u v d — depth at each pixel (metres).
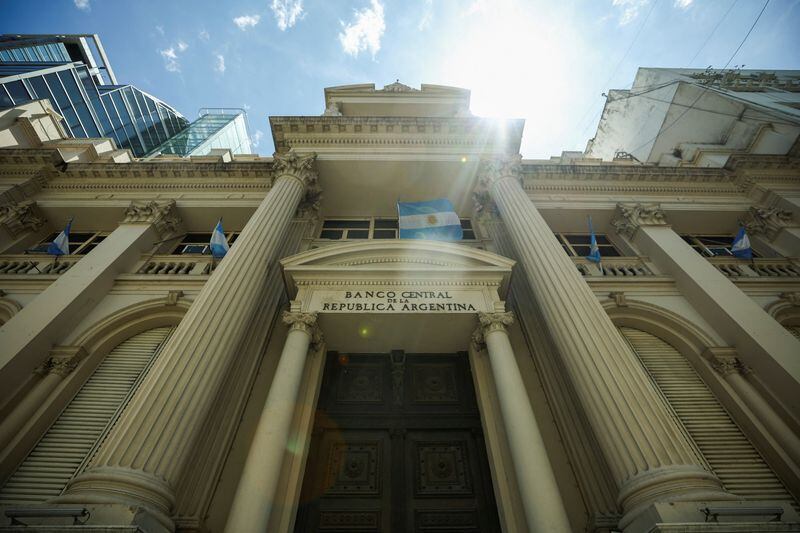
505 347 6.29
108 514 3.41
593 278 8.98
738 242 9.91
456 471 6.27
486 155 11.01
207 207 11.28
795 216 10.84
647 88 19.94
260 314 7.36
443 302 7.06
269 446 4.84
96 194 11.69
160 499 3.79
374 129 11.67
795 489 5.73
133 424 4.23
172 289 8.53
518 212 8.65
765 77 18.33
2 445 5.80
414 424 6.88
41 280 8.54
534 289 7.04
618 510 4.61
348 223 12.02
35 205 11.05
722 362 7.25
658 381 7.43
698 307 8.34
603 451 4.75
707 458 6.25
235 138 41.03
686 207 11.64
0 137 13.12
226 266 6.59
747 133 14.75
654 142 18.94
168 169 11.99
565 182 12.16
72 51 33.38
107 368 7.32
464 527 5.60
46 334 7.09
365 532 5.53
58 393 6.59
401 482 6.05
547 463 4.87
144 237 9.95
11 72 23.95
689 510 3.63
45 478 5.63
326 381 7.27
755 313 7.62
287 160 10.32
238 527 4.05
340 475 6.14
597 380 5.17
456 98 15.22
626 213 11.10
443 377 7.67
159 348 7.76
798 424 6.25
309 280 7.38
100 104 30.73
